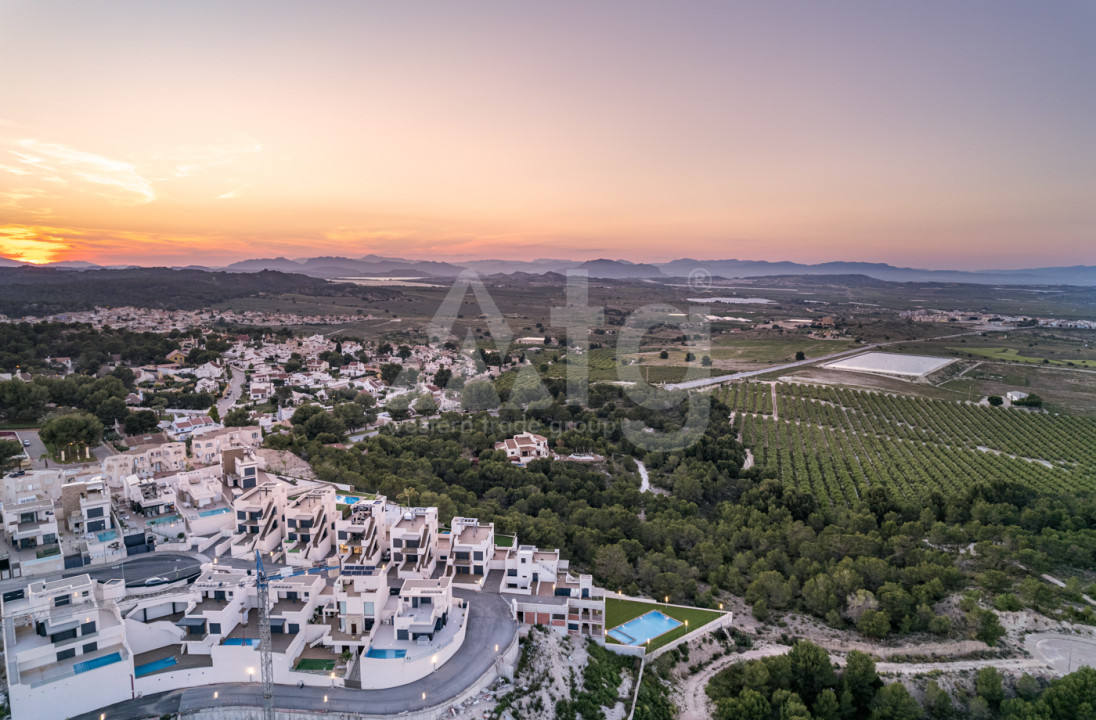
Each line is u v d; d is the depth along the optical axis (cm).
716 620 12912
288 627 9931
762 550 16325
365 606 10112
